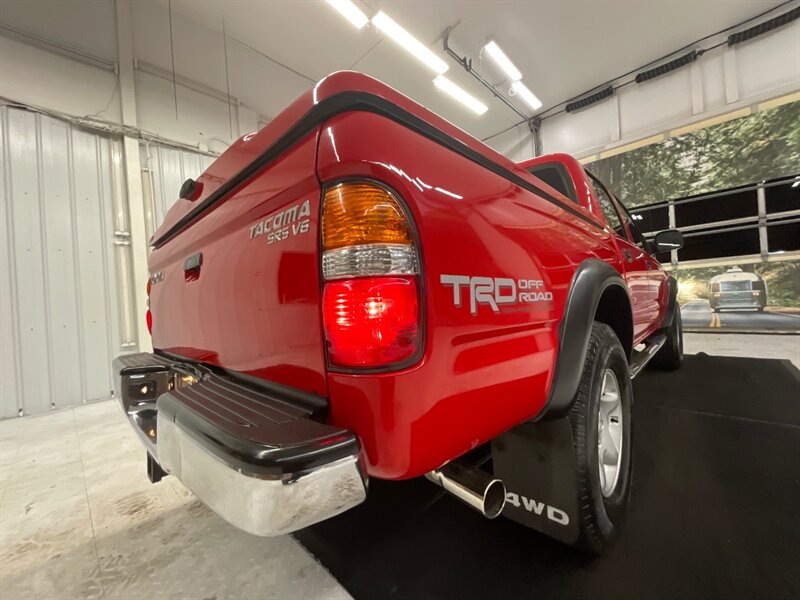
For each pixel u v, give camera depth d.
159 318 1.60
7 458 2.34
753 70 5.97
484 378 0.78
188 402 0.84
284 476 0.56
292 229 0.77
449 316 0.70
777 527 1.29
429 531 1.37
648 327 2.49
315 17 5.09
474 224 0.81
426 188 0.72
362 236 0.65
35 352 3.58
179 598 1.12
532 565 1.17
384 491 1.69
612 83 7.29
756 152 5.95
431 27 5.54
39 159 3.67
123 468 2.11
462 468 0.86
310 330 0.73
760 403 2.56
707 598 1.01
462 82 6.87
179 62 4.78
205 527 1.50
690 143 6.51
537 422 1.14
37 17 3.72
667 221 6.80
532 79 7.07
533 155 8.52
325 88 0.71
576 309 1.10
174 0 4.63
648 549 1.21
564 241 1.19
